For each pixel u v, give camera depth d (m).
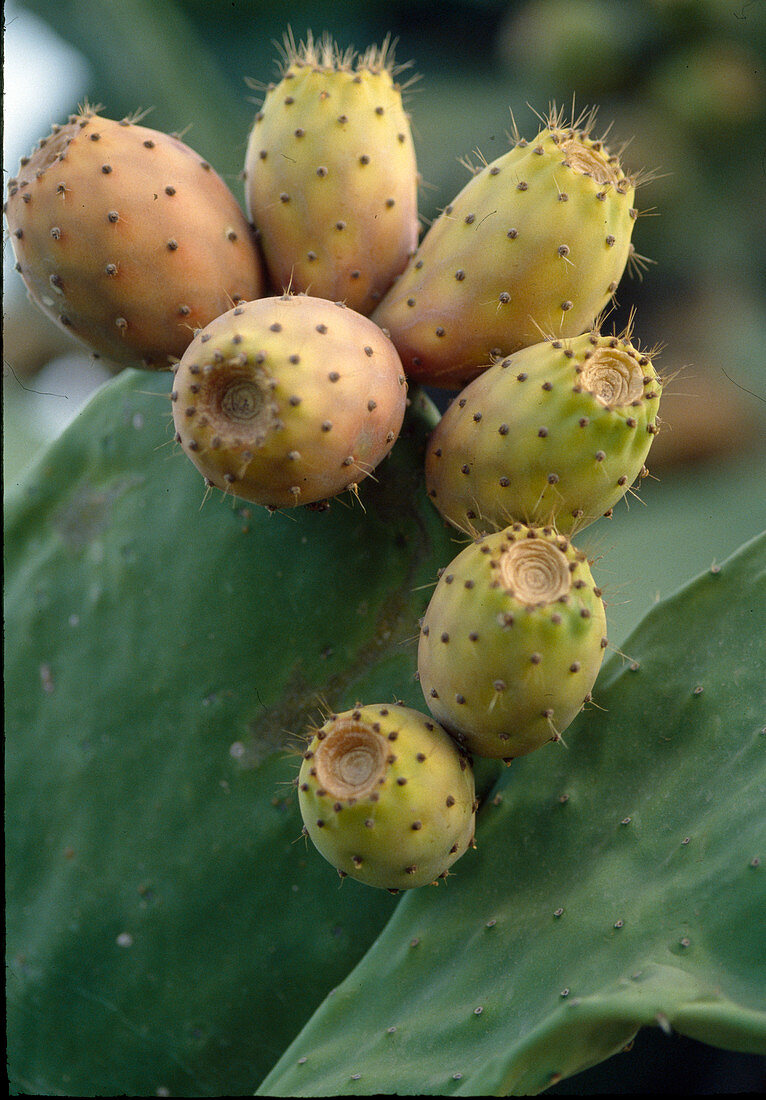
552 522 0.53
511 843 0.55
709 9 1.19
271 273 0.57
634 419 0.52
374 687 0.58
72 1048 0.62
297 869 0.59
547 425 0.52
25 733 0.64
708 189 1.22
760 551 0.55
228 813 0.60
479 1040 0.52
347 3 1.41
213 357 0.50
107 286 0.54
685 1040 0.65
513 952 0.53
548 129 0.54
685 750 0.54
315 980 0.59
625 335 0.55
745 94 1.18
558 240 0.53
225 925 0.60
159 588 0.61
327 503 0.56
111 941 0.61
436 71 1.41
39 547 0.64
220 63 1.42
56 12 1.22
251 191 0.57
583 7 1.25
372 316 0.57
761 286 1.23
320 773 0.52
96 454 0.63
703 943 0.51
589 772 0.55
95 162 0.54
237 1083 0.60
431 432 0.57
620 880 0.53
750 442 1.11
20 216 0.54
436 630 0.52
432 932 0.55
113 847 0.61
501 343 0.55
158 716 0.61
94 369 1.07
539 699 0.51
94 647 0.63
